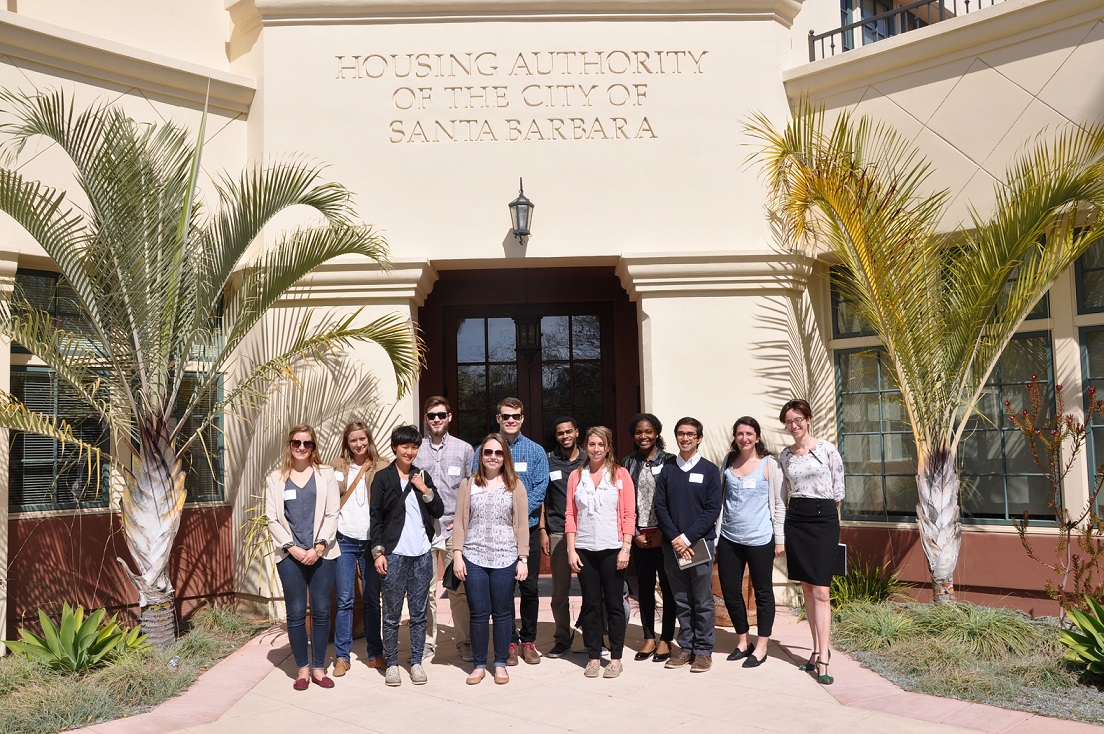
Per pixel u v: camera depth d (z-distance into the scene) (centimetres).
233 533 791
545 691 540
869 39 1016
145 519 612
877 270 651
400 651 652
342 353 762
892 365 768
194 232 657
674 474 588
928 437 660
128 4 779
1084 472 678
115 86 738
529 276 992
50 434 584
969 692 507
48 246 588
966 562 723
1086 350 689
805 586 567
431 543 580
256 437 770
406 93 789
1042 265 626
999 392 731
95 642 577
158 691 540
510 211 773
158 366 616
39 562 689
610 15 800
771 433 767
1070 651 531
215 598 780
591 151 791
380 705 520
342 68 788
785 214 789
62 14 743
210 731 482
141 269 600
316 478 569
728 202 790
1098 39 661
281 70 785
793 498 566
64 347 712
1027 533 698
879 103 772
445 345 1005
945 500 653
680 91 798
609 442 580
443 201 781
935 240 698
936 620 606
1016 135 697
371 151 781
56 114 582
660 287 773
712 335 774
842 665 582
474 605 563
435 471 642
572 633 630
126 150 592
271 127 778
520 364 1004
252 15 795
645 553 614
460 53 795
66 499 716
